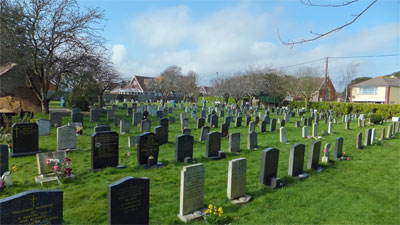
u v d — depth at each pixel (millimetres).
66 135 11883
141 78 79312
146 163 9953
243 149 13336
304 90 47281
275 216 6242
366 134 15023
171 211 6297
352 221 6109
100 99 33750
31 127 11016
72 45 21219
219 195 7289
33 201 4570
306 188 8172
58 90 24797
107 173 8820
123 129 17062
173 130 19328
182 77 64500
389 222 6094
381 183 8797
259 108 46844
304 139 16891
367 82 55500
